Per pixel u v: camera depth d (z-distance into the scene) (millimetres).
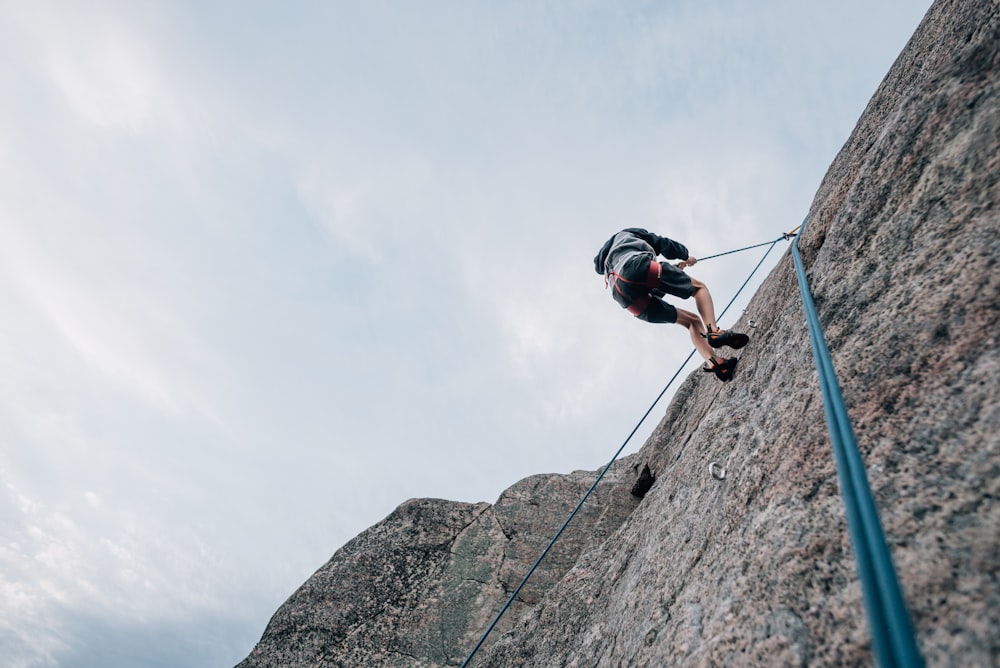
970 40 2477
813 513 1981
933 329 1979
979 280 1916
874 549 1224
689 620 2250
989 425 1553
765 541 2100
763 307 4426
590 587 4156
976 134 2215
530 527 6535
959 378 1753
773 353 3381
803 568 1858
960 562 1363
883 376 2051
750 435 2779
